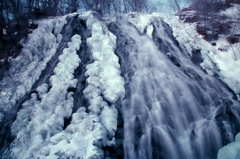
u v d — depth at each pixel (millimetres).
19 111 5359
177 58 7773
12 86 6305
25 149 4461
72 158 3893
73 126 4750
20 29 8695
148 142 4945
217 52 8133
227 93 6297
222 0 13250
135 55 7797
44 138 4660
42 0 14898
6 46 7906
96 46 7414
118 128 4918
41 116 5203
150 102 5980
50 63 7289
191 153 4887
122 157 4453
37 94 5934
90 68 6504
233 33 9078
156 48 8148
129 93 5980
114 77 6180
